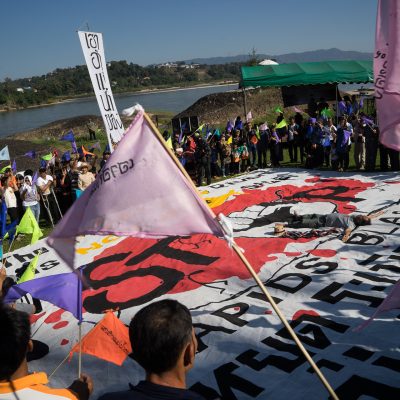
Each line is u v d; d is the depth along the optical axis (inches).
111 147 402.6
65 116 3353.8
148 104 3764.8
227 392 216.2
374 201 465.7
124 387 232.5
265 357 236.8
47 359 266.5
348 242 367.9
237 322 272.5
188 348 97.8
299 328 257.0
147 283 342.6
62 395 99.2
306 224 408.2
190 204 140.6
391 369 212.7
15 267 424.5
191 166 665.0
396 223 394.6
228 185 604.4
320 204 479.2
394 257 331.6
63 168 557.9
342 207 460.8
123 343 203.3
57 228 125.9
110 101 404.2
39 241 484.1
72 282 205.6
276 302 290.5
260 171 676.1
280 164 727.7
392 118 136.8
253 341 251.4
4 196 506.3
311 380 214.2
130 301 319.9
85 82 7672.2
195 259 370.6
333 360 225.3
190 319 99.7
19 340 97.9
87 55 382.6
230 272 341.1
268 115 1423.5
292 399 203.9
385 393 199.0
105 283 353.4
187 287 327.6
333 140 639.1
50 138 1525.6
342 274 314.0
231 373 228.8
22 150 1208.2
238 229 434.0
